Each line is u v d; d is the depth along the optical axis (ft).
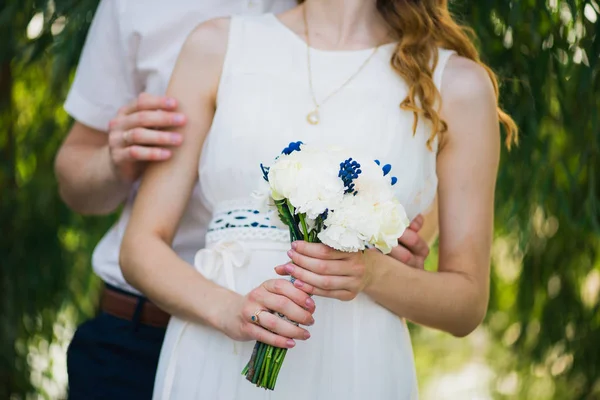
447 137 7.70
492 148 7.73
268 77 7.55
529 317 11.64
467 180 7.65
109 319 8.96
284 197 6.33
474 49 8.16
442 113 7.66
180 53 7.93
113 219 12.58
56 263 12.49
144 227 7.46
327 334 7.20
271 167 6.32
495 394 12.37
